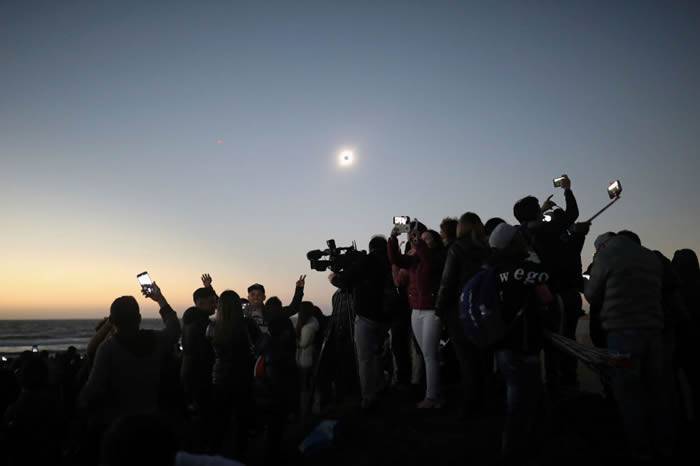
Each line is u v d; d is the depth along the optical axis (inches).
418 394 255.1
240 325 211.6
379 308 236.2
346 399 274.8
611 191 224.7
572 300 223.9
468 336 162.1
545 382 229.6
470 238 195.6
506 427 156.6
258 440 238.5
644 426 156.7
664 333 173.8
